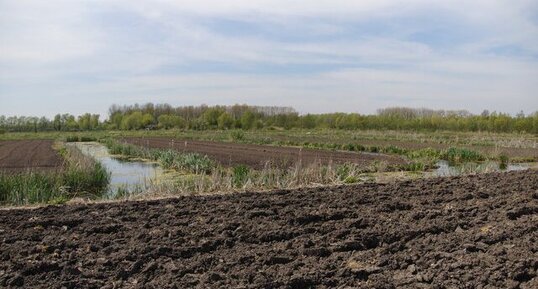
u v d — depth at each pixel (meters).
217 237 7.09
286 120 69.25
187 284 5.41
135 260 6.21
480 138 41.00
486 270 5.68
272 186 12.89
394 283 5.45
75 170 14.88
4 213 9.02
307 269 5.84
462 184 11.74
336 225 7.72
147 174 18.22
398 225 7.70
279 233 7.27
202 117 78.88
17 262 6.00
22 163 23.23
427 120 57.19
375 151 27.95
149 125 79.62
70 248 6.75
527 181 11.63
